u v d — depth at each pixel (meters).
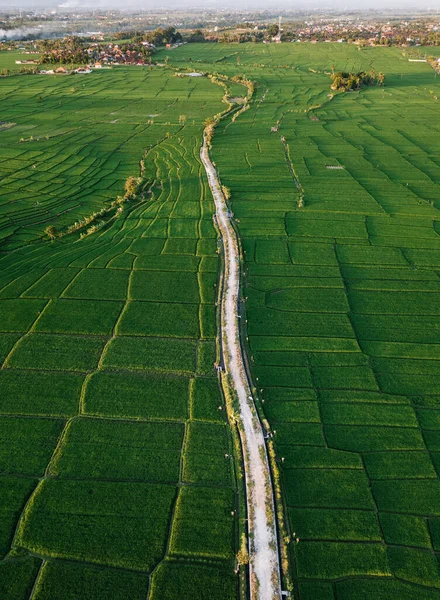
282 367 46.38
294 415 41.50
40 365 46.22
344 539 32.88
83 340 49.47
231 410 41.22
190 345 48.88
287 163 100.75
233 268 61.78
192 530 33.19
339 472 37.00
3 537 32.56
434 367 46.41
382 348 48.81
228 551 32.09
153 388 43.84
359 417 41.41
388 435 39.88
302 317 53.06
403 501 35.12
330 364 46.78
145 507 34.53
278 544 32.34
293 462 37.72
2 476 36.31
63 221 78.06
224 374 45.06
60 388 43.75
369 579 30.89
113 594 29.80
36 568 31.05
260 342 49.47
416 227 73.00
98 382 44.38
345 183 89.88
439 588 30.44
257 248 67.06
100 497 35.06
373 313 53.94
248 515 33.81
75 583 30.30
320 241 69.00
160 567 31.20
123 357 47.25
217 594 29.88
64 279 59.75
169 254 65.44
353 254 65.62
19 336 49.94
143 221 76.00
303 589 30.31
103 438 39.31
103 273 61.00
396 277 60.53
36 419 40.81
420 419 41.25
